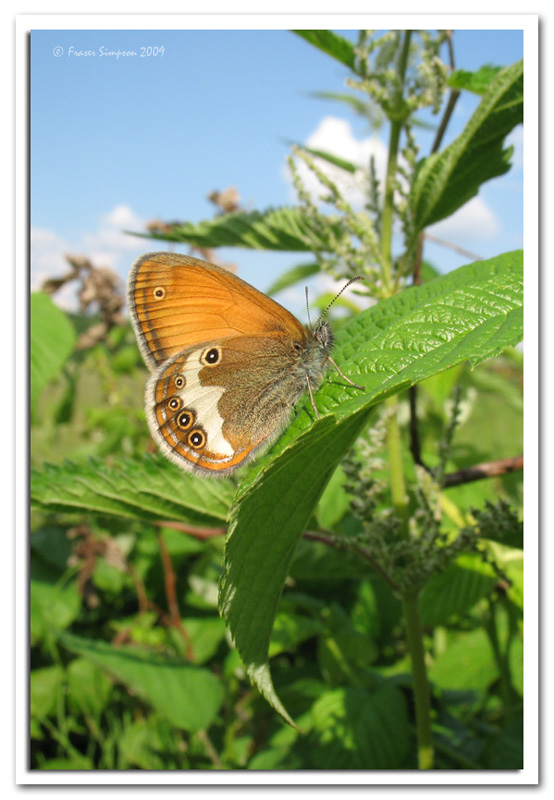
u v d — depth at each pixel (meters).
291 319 0.06
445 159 0.06
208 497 0.06
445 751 0.08
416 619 0.06
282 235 0.07
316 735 0.08
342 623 0.09
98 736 0.10
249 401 0.06
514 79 0.05
